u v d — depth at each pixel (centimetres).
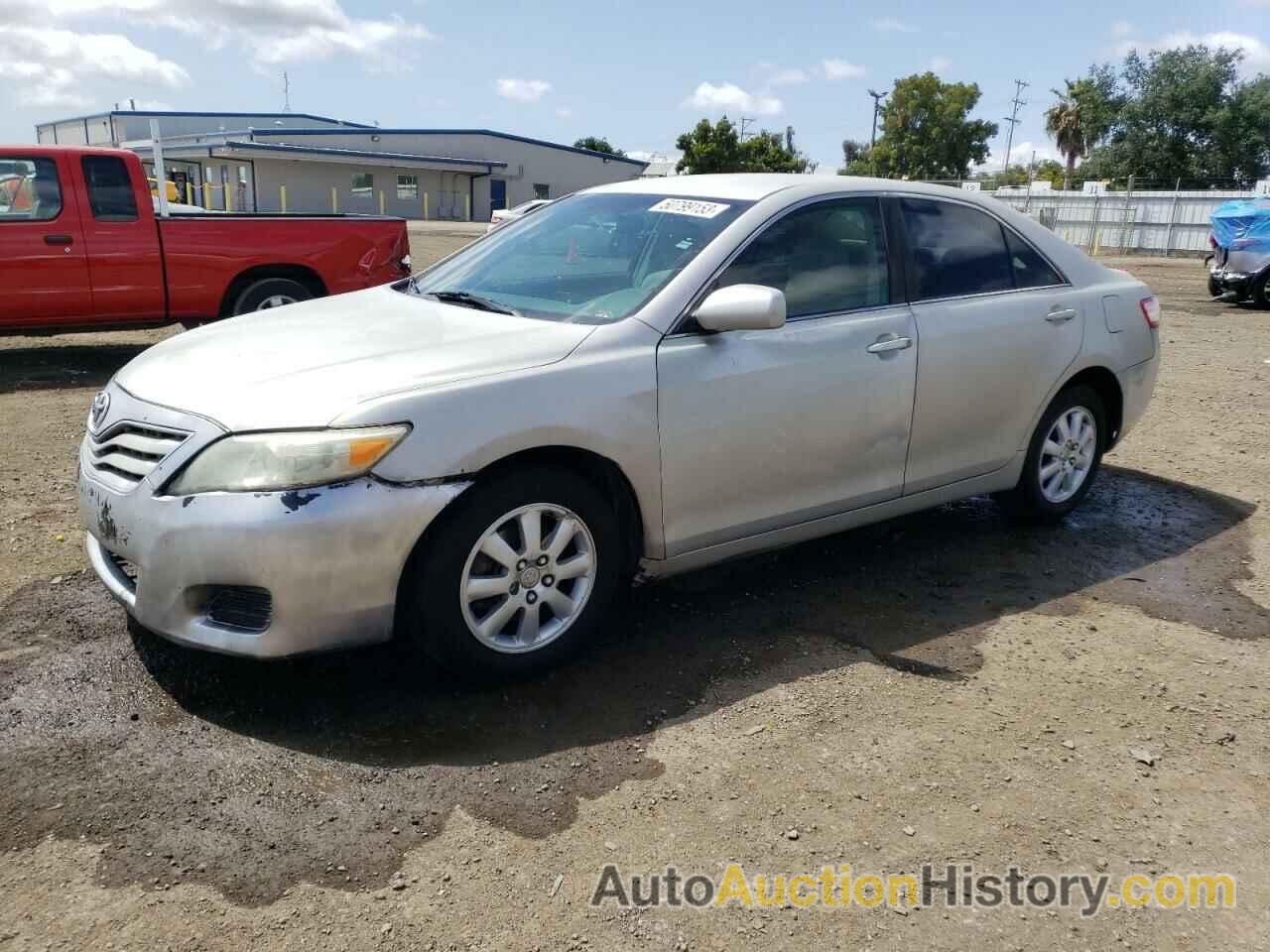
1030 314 473
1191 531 534
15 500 521
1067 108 6425
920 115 6475
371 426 304
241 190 5141
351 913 244
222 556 299
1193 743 333
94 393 795
